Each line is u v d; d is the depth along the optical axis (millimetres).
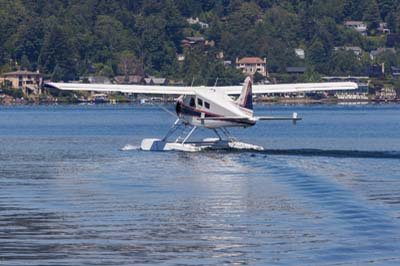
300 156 127562
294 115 128250
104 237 71312
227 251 66500
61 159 135375
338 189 92375
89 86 143000
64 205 85938
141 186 98812
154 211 82062
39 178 108188
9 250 67312
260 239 69812
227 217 78625
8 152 152375
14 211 82750
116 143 175375
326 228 72562
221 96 135750
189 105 138125
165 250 67062
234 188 95625
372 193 89375
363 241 67875
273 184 97812
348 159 123000
